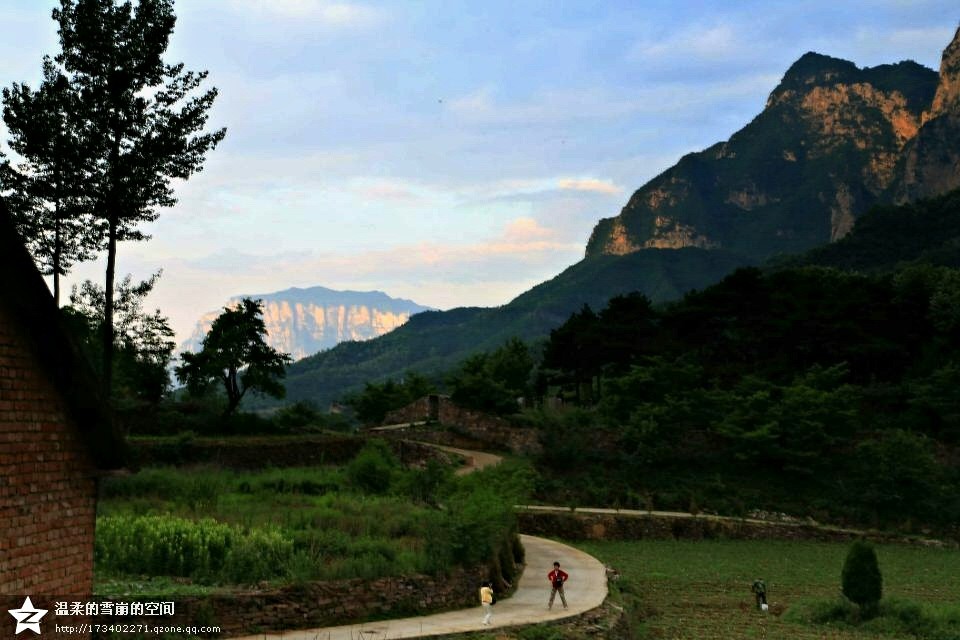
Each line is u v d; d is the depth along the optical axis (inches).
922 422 2913.4
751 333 3353.8
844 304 3289.9
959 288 3371.1
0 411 478.3
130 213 1658.5
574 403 3447.3
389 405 3639.3
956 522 2429.9
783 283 3563.0
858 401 2928.2
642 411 2691.9
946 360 3161.9
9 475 483.2
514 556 1553.9
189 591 874.1
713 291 3427.7
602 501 2383.1
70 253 1663.4
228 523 1227.9
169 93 1646.2
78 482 550.3
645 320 3499.0
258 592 900.0
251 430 2431.1
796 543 2249.0
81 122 1584.6
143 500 1422.2
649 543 2172.7
